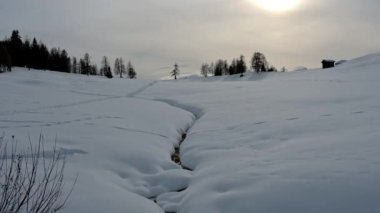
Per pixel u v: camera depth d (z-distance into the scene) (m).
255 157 9.17
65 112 18.84
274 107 17.70
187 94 30.69
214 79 76.38
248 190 6.96
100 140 11.70
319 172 6.91
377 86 20.64
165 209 7.84
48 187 7.09
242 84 36.03
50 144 10.85
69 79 44.00
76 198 7.08
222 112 18.66
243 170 8.04
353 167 6.84
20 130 13.03
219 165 9.05
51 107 21.11
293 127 11.72
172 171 9.52
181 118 18.64
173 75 86.62
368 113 12.06
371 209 5.62
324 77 35.50
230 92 28.31
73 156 9.93
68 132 12.94
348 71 41.28
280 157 8.59
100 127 14.16
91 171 8.92
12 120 15.59
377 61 44.38
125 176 9.39
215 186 7.64
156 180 9.18
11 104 21.53
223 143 11.55
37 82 36.16
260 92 25.36
